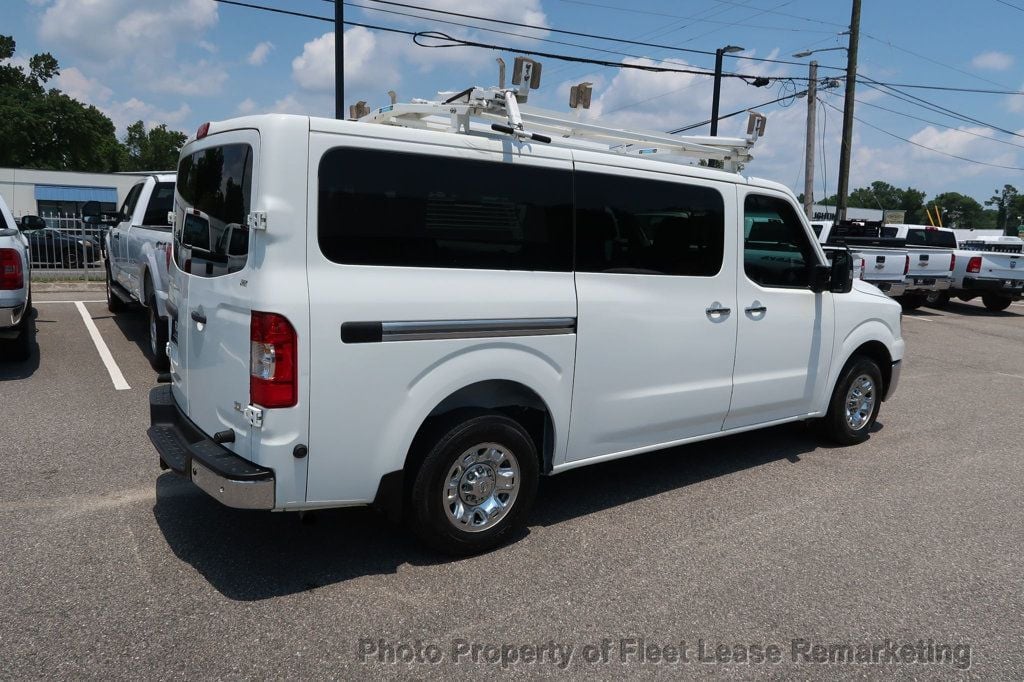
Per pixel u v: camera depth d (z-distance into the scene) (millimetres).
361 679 2967
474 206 3801
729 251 4992
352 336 3418
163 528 4215
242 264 3420
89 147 71500
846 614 3596
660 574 3922
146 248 7578
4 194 42719
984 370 10242
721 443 6340
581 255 4242
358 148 3451
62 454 5320
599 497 5000
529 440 4105
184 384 4145
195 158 4105
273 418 3322
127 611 3375
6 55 70938
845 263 5500
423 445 3789
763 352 5332
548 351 4113
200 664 3018
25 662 2984
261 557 3926
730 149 5340
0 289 7066
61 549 3930
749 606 3637
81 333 9555
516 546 4191
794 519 4723
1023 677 3145
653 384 4688
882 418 7383
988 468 5875
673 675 3076
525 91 4129
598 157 4289
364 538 4195
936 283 16266
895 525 4676
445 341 3699
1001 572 4074
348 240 3432
